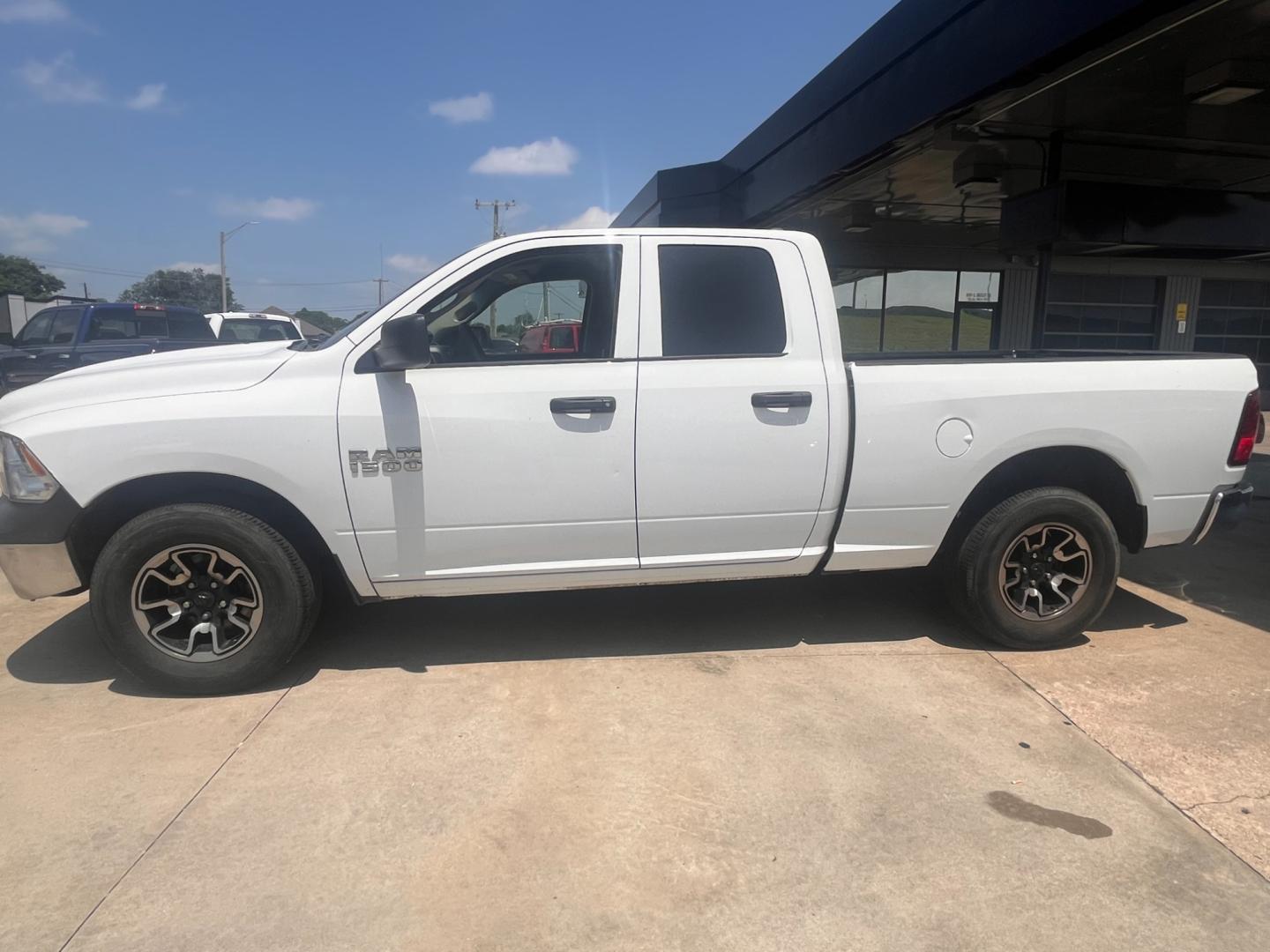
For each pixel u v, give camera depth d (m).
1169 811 2.98
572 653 4.30
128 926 2.41
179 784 3.12
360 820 2.91
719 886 2.59
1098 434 4.14
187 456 3.54
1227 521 4.40
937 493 4.09
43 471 3.51
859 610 4.94
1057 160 9.72
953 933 2.40
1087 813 2.96
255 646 3.75
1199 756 3.33
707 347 3.92
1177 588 5.45
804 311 3.99
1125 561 6.13
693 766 3.25
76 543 3.66
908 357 4.77
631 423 3.80
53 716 3.63
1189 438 4.25
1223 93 7.61
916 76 8.16
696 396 3.84
